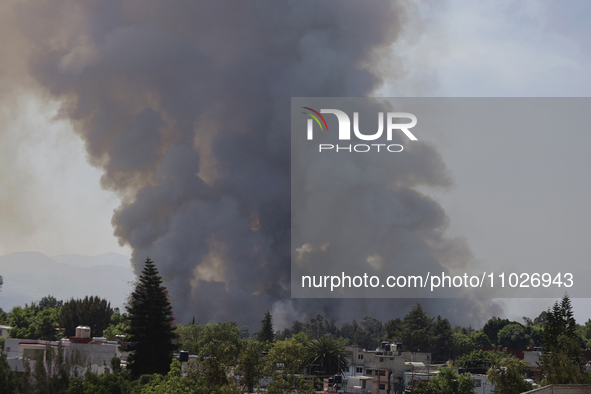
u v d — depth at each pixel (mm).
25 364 48062
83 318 133250
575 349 60062
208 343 43375
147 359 66938
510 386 59781
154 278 69375
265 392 40375
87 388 44844
